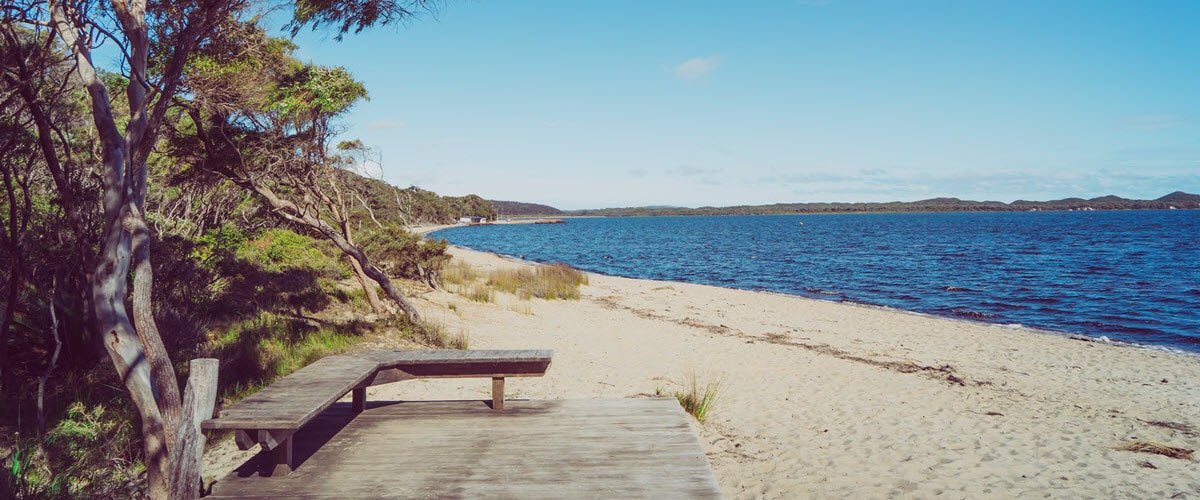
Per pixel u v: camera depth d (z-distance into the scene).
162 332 7.39
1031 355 13.43
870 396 9.48
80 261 6.84
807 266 41.62
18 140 5.82
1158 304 22.81
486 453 4.20
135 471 4.89
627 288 26.38
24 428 5.14
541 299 20.61
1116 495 5.80
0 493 3.69
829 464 6.47
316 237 18.80
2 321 5.89
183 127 9.88
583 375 10.12
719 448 6.87
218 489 3.59
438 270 20.47
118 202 4.09
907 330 16.75
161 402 3.98
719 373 10.88
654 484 3.69
